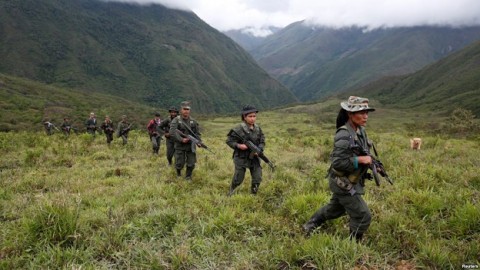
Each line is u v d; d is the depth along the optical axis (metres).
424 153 12.74
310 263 4.34
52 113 115.00
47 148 16.03
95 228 5.64
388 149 13.58
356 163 4.30
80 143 17.69
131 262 4.53
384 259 4.45
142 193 7.57
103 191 8.06
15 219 6.27
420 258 4.46
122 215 5.90
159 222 5.67
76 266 4.24
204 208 6.36
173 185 8.40
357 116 4.36
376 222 5.52
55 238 4.92
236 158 7.46
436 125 67.69
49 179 9.35
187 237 5.19
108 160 13.26
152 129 14.89
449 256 4.42
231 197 6.99
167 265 4.41
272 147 16.61
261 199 7.00
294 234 5.41
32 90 175.12
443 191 6.82
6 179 9.64
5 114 96.94
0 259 4.60
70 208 5.68
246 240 5.18
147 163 12.25
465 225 5.15
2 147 16.33
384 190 7.30
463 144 17.02
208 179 9.30
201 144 9.19
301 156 12.45
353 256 4.31
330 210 5.11
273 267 4.31
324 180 8.09
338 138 4.41
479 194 6.63
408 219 5.51
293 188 7.85
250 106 7.38
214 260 4.54
